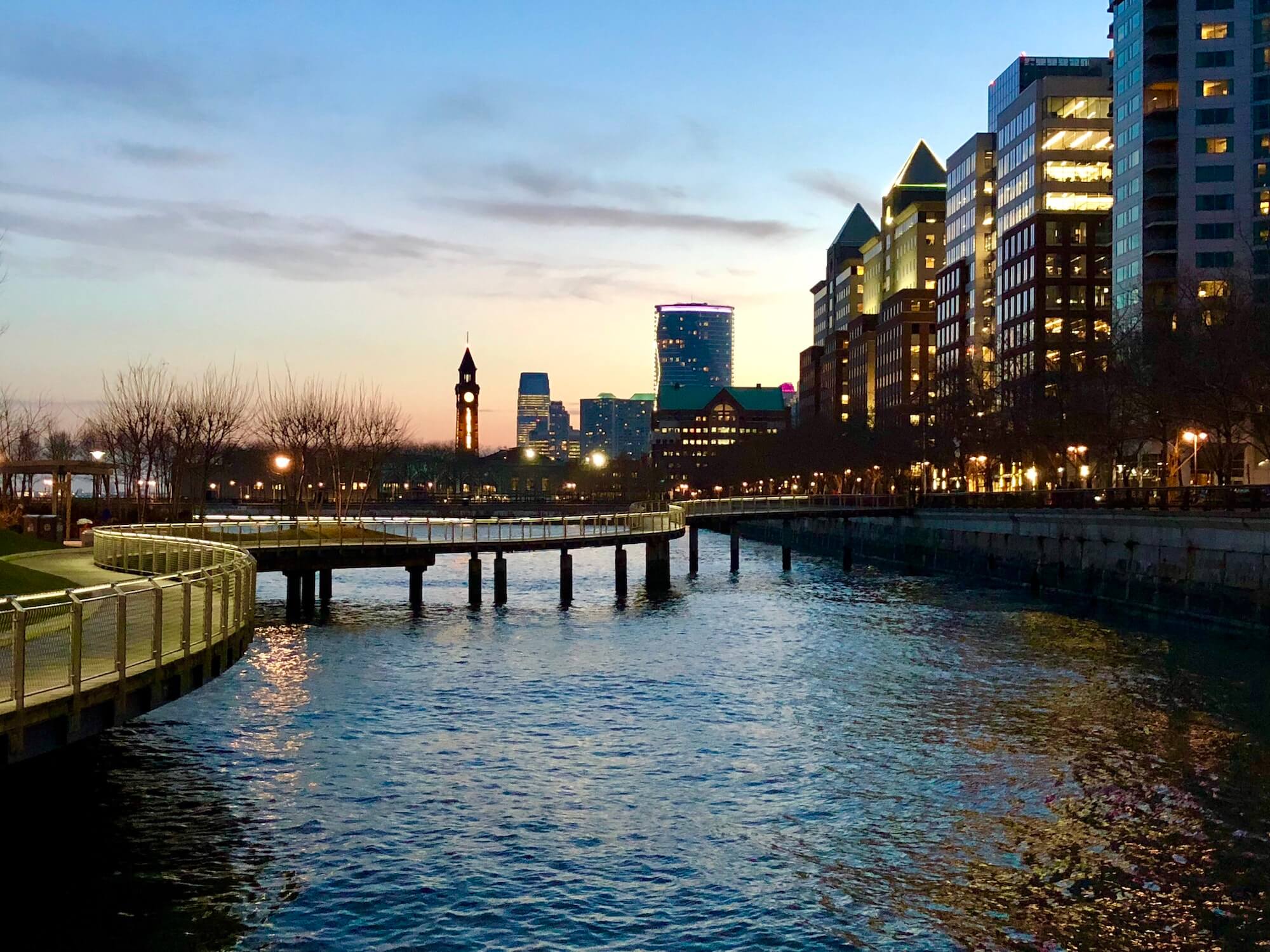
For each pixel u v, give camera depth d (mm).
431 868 21594
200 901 19797
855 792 26828
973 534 91125
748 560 111500
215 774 27500
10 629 18188
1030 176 158875
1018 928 19438
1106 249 154375
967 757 30078
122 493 112625
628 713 35094
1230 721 34469
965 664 44750
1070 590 72750
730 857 22453
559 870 21641
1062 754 30469
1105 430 86500
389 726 32750
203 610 25047
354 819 24266
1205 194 124625
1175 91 128000
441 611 60750
